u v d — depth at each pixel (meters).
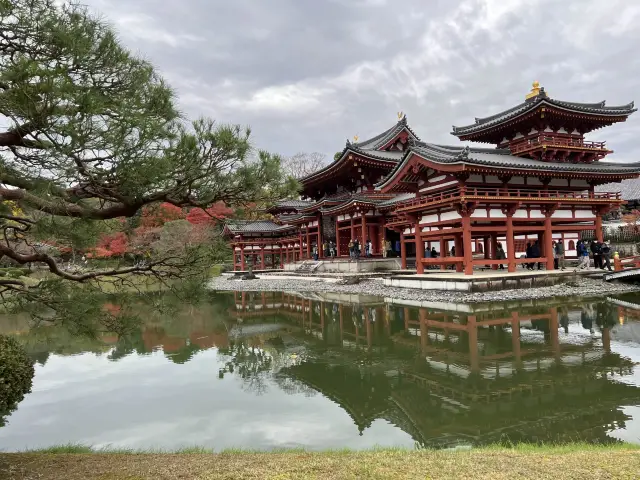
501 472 5.87
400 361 15.26
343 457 6.94
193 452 7.82
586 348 15.47
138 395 12.21
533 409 10.30
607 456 6.52
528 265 33.84
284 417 10.32
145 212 9.19
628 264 32.69
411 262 42.00
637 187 57.31
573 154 35.25
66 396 12.24
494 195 28.19
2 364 9.42
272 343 19.27
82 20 6.48
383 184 33.72
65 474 6.16
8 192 5.92
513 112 37.88
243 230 58.38
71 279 7.72
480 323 20.11
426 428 9.44
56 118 5.46
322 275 43.34
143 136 6.03
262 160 7.69
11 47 6.26
